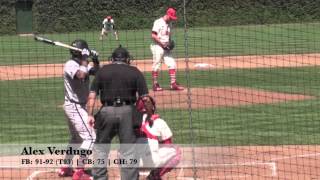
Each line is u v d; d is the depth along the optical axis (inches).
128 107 902.4
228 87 1914.4
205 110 1579.7
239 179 987.3
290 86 1919.3
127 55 934.4
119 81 901.8
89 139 1003.9
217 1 5054.1
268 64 2465.6
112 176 1015.0
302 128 1370.6
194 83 2022.6
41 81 2142.0
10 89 1975.9
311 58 2628.0
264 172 1027.9
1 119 1518.2
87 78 1033.5
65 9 5022.1
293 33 3973.9
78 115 1013.2
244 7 5103.3
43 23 5049.2
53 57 2883.9
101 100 916.0
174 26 4849.9
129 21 5083.7
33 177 1023.6
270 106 1614.2
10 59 2910.9
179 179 992.9
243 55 2773.1
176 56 2810.0
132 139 906.7
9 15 5201.8
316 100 1688.0
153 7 5068.9
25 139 1304.1
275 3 5103.3
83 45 1020.5
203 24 5014.8
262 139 1275.8
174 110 1583.4
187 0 4975.4
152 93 1847.9
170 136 959.6
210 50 3080.7
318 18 5103.3
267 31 4175.7
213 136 1301.7
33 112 1603.1
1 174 1039.0
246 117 1491.1
